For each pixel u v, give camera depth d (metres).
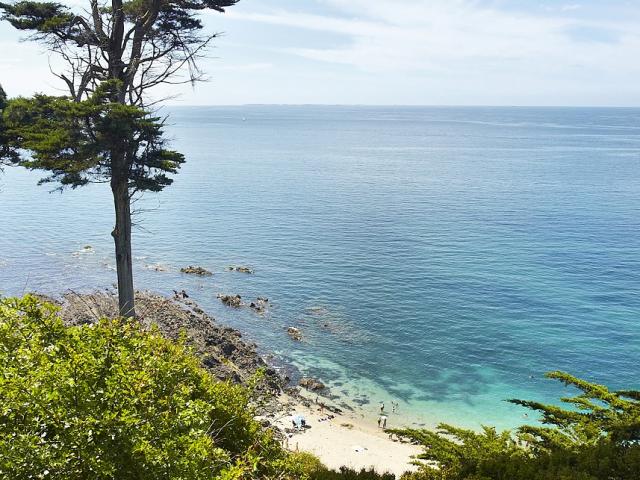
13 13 23.44
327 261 59.19
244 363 34.91
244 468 8.42
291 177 122.69
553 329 42.75
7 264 54.62
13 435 6.14
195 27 26.39
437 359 38.44
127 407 7.35
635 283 52.25
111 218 78.88
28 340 8.00
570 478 10.30
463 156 169.62
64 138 21.88
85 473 6.33
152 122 22.52
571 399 14.05
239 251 62.88
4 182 110.38
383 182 116.19
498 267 57.06
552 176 123.25
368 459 26.56
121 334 9.40
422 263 58.44
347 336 41.38
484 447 13.02
